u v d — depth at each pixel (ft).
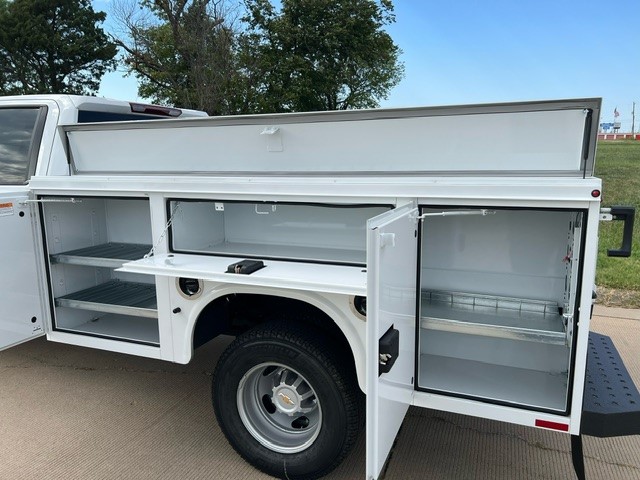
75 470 8.45
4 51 91.61
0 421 10.04
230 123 9.05
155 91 70.23
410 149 7.97
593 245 6.02
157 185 8.55
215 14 63.31
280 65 71.41
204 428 9.78
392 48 88.99
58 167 10.81
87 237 11.35
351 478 8.21
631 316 15.97
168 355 8.73
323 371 7.41
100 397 11.02
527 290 7.82
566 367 7.70
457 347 8.32
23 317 9.86
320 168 8.66
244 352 7.87
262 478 8.25
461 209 6.74
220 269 7.61
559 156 7.17
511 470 8.44
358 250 9.12
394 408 6.44
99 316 11.01
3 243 9.39
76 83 98.73
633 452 8.93
